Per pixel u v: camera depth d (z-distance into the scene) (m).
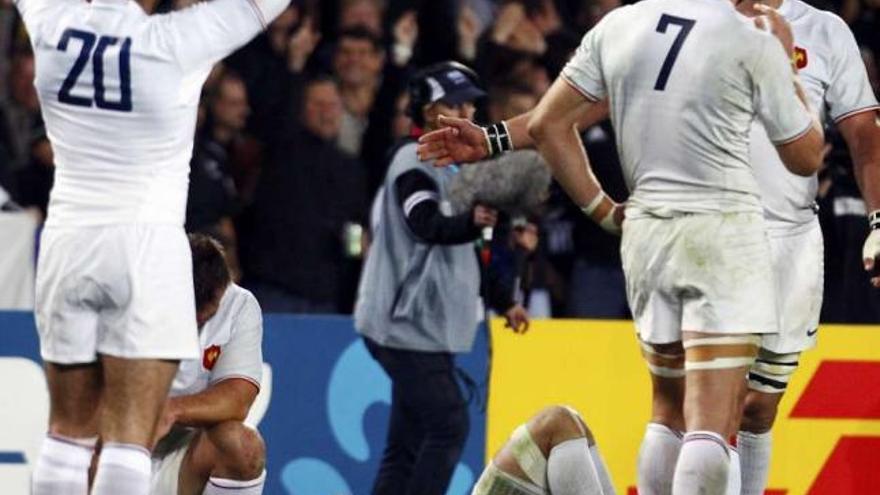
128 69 18.62
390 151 27.30
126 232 18.67
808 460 27.86
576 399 27.80
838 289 32.81
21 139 33.78
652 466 21.00
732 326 19.86
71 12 18.97
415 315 26.64
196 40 18.83
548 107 21.23
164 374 18.84
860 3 37.66
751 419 23.45
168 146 18.86
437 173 26.44
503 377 27.67
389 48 35.06
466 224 25.94
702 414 19.81
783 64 19.92
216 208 32.28
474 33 35.94
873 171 23.41
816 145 20.14
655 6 20.34
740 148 20.08
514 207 26.22
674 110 19.97
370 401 27.59
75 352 18.84
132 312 18.66
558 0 36.69
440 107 26.59
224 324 22.05
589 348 27.86
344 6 34.84
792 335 23.02
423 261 26.59
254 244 32.66
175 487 22.22
